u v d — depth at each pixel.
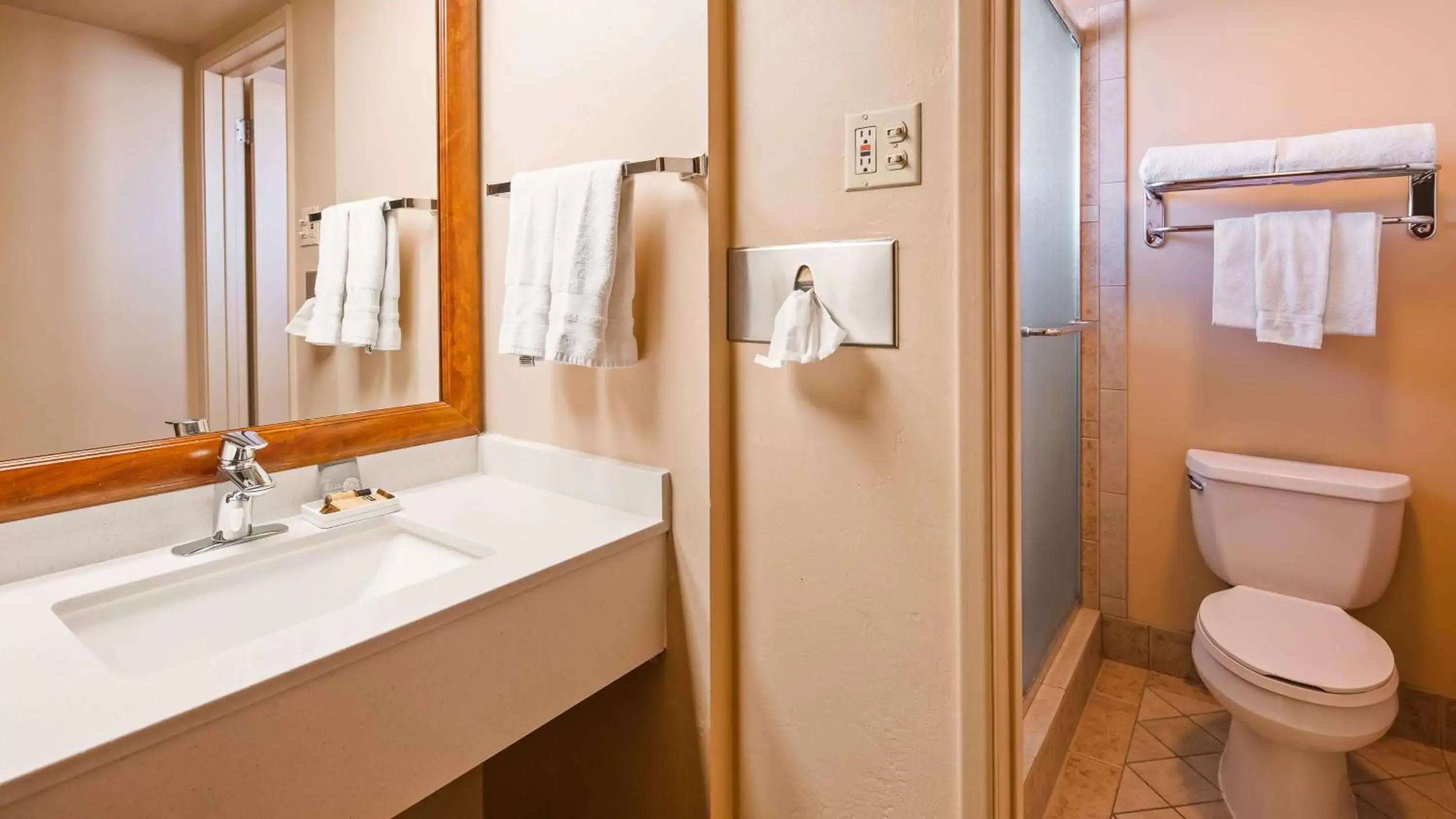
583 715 1.33
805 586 1.10
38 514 0.92
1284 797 1.51
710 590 1.13
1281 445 1.97
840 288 1.03
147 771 0.62
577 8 1.24
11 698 0.65
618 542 1.07
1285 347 1.95
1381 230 1.80
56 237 0.95
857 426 1.04
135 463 1.00
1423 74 1.72
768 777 1.16
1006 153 0.94
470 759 0.88
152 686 0.67
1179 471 2.14
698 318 1.12
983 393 0.93
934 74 0.95
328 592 1.09
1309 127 1.86
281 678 0.70
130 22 1.01
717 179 1.11
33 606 0.84
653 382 1.18
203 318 1.09
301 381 1.20
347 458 1.25
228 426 1.12
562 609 0.99
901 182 0.98
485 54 1.39
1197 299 2.06
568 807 1.38
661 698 1.21
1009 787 1.00
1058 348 1.98
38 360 0.94
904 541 1.01
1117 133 2.13
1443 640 1.81
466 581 0.91
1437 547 1.79
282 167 1.17
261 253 1.15
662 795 1.22
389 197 1.30
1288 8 1.87
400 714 0.80
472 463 1.43
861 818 1.07
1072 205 2.11
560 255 1.13
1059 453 2.03
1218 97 1.97
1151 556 2.21
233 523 1.04
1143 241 2.12
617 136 1.19
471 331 1.42
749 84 1.10
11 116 0.91
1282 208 1.92
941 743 1.00
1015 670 0.99
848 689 1.07
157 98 1.04
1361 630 1.61
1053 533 1.98
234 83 1.11
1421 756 1.79
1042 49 1.76
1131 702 2.06
